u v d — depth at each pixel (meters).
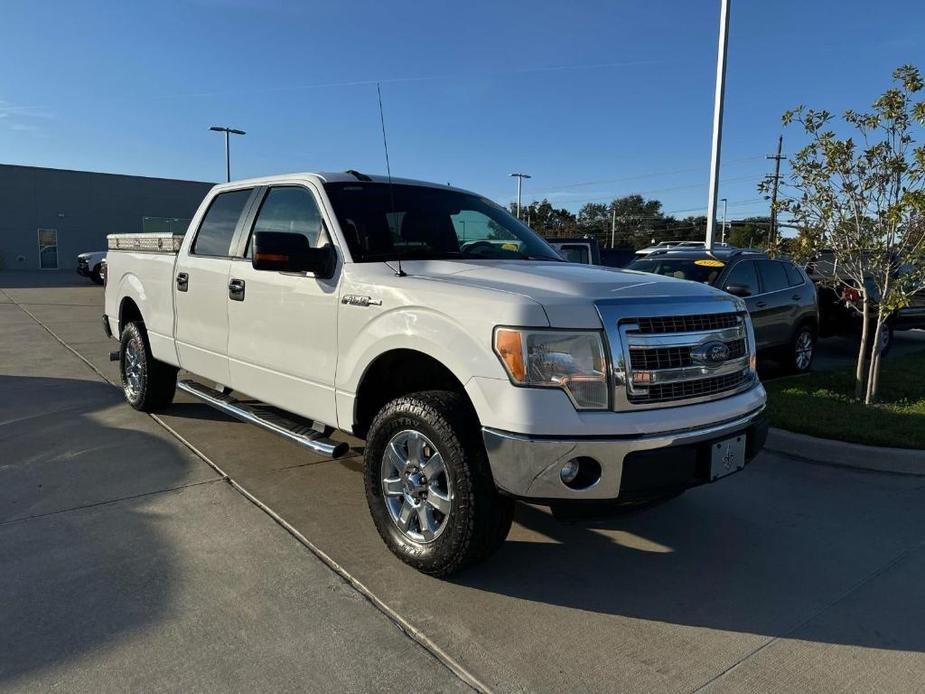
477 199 5.02
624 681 2.65
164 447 5.35
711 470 3.25
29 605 3.05
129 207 41.47
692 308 3.34
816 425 5.91
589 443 2.93
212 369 5.10
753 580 3.52
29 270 38.59
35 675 2.57
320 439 4.01
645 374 3.09
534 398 2.95
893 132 6.41
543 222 73.31
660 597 3.32
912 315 11.62
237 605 3.10
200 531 3.86
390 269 3.77
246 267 4.64
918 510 4.49
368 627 2.97
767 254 7.91
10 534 3.77
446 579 3.40
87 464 4.93
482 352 3.08
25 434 5.66
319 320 4.00
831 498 4.70
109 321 6.96
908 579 3.55
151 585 3.25
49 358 9.38
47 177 38.78
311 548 3.69
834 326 11.32
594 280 3.45
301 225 4.40
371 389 3.88
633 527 4.18
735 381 3.56
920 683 2.69
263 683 2.57
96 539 3.72
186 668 2.65
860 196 6.64
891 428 5.86
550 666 2.74
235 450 5.30
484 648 2.85
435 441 3.24
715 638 2.98
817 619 3.15
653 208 98.25
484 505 3.17
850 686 2.66
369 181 4.50
